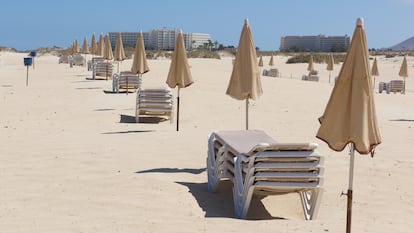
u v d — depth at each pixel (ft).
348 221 17.03
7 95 60.34
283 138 36.96
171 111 43.37
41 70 114.62
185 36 513.45
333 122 16.65
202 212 20.76
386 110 59.16
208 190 24.14
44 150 31.01
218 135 25.16
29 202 21.27
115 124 41.78
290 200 23.79
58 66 134.31
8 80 84.58
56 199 21.71
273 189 20.71
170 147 32.71
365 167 29.09
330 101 16.76
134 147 32.40
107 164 27.86
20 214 19.67
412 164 29.94
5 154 29.89
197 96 60.39
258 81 28.17
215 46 420.77
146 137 35.94
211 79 85.71
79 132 37.63
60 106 51.67
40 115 45.62
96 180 24.76
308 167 20.25
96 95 62.13
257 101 57.82
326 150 33.09
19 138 34.76
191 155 30.71
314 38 519.60
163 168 27.53
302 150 20.31
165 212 20.30
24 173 25.93
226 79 86.79
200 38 524.93
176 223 18.85
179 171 27.17
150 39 448.24
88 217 19.42
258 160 20.17
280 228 18.72
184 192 23.36
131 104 53.67
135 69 53.21
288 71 167.84
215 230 18.19
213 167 24.07
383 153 32.71
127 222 18.83
